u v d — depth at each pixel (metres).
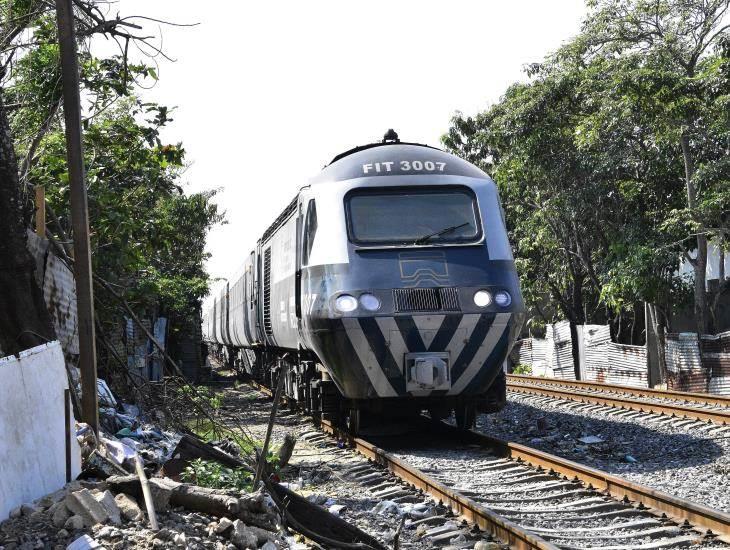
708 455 12.16
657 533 7.72
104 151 15.28
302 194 14.36
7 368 6.31
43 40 14.13
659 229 24.19
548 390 21.33
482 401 14.05
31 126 14.17
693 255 29.83
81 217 9.45
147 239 16.70
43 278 11.88
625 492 9.05
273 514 6.92
